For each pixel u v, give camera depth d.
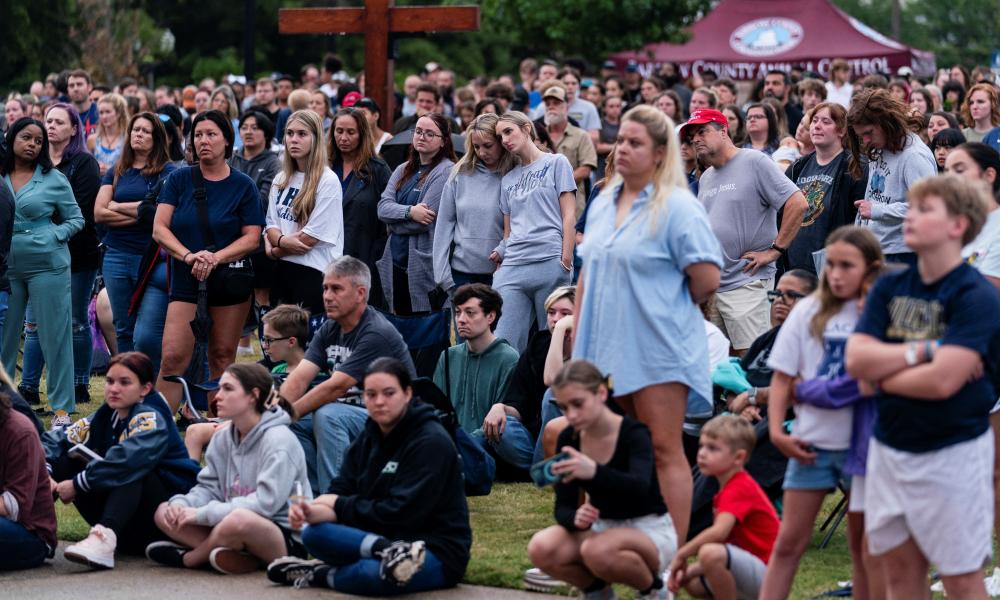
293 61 62.44
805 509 6.68
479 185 12.37
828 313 6.53
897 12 85.00
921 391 5.76
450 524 7.91
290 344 10.48
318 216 11.98
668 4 33.47
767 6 35.72
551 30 33.66
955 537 5.83
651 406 7.38
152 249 11.84
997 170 7.74
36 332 13.19
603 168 17.66
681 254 7.31
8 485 8.37
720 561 6.99
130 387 8.79
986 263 7.64
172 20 60.12
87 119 19.28
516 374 10.60
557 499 7.37
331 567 7.94
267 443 8.45
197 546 8.46
